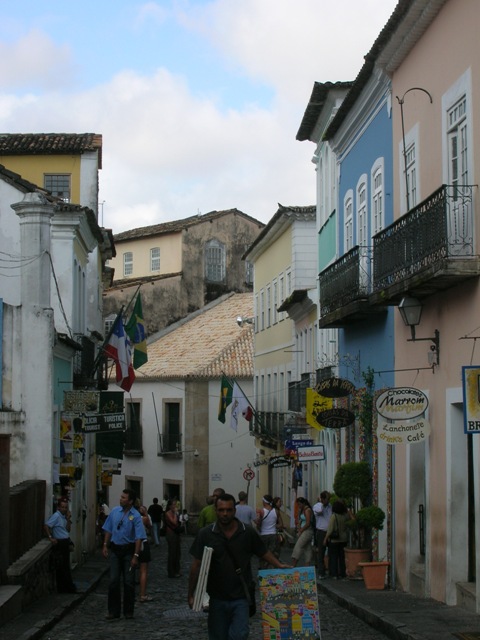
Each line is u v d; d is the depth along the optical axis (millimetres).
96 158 32469
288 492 38812
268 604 9555
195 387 49594
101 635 13289
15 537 15695
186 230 57062
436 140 15945
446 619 13344
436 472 15766
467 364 14242
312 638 9539
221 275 58250
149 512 37188
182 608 16344
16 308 20078
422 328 16781
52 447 19969
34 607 15531
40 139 33031
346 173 24141
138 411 52938
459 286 14617
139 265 60125
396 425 15508
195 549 9289
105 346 27438
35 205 20125
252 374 49250
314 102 26625
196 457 49438
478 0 13805
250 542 9375
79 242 28234
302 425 33906
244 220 59188
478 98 13734
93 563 28109
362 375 21766
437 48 15891
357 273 20328
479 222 13547
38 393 19922
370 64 19141
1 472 14336
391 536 18719
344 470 20797
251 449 49531
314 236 37750
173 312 56469
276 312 42188
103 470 37250
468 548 14914
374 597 16594
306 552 20969
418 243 15164
